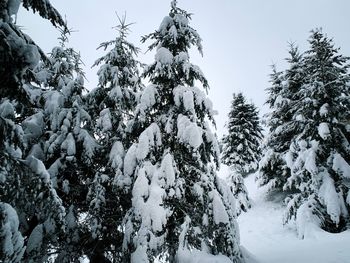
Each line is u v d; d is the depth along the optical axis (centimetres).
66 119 947
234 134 2503
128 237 821
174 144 982
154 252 777
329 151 1588
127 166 912
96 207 891
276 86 2305
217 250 911
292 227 1642
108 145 1077
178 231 921
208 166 1021
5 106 497
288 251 1261
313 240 1355
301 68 2098
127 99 1140
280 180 2080
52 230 778
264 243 1536
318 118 1606
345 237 1253
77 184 988
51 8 518
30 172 514
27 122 880
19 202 544
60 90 1061
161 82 1070
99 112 1162
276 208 1983
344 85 1554
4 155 465
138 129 1035
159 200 803
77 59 1209
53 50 1158
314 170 1473
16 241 461
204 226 895
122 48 1214
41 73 1027
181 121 905
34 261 754
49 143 920
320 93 1588
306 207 1523
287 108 2055
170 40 1084
